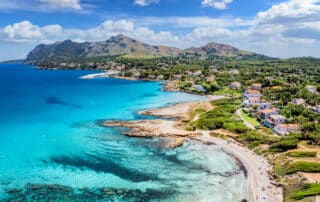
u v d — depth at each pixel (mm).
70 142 105875
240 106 168375
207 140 109250
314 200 62156
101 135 115000
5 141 105812
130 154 94375
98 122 135750
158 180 75938
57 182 74500
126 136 113938
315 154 88062
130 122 134250
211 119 130625
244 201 65875
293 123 121438
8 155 92188
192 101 196000
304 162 80688
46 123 132750
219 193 69438
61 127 126188
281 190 71000
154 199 66625
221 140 109312
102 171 81125
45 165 84938
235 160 89812
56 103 185375
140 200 66125
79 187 71938
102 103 187125
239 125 123625
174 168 83500
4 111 157875
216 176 78438
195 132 117875
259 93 195000
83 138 110875
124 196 67812
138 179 76438
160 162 87938
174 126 127812
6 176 77500
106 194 68625
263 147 98375
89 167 83812
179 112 157000
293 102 169875
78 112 158375
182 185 73250
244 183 74500
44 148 99062
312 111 144750
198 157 92188
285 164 82188
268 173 80438
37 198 66562
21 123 132000
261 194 68812
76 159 89875
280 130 113125
